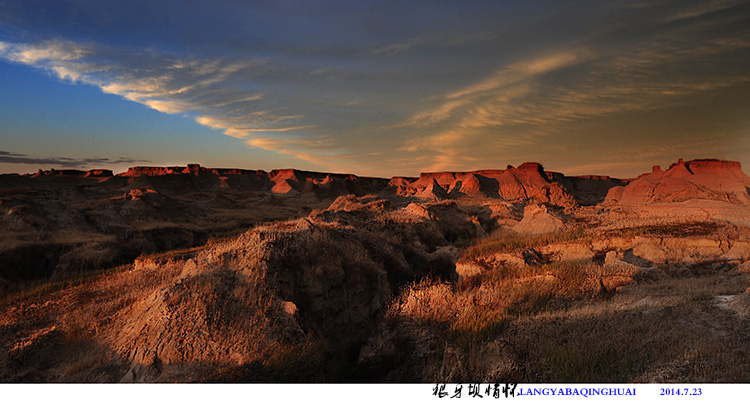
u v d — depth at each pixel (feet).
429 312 36.91
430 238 77.41
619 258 55.88
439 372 26.73
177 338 25.89
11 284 56.34
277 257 35.63
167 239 91.40
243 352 25.63
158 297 29.63
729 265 49.62
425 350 31.09
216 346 25.85
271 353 26.03
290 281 35.14
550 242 66.18
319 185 336.08
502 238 82.48
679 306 29.89
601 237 62.54
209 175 437.58
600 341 26.25
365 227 69.41
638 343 25.61
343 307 38.78
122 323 30.25
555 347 26.40
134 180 325.83
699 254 53.83
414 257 63.62
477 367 25.66
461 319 33.63
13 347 28.14
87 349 27.76
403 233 73.26
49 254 67.77
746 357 21.74
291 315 30.37
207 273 32.99
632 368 23.58
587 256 59.11
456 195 203.00
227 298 30.37
